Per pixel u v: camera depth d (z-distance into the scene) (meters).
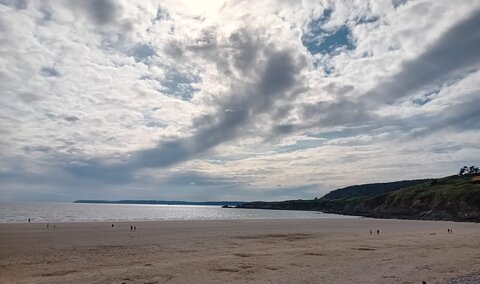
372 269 21.98
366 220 93.06
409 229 59.66
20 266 22.75
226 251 30.25
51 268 22.11
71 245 33.06
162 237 40.88
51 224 58.28
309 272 21.06
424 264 23.84
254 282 18.44
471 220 89.88
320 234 47.62
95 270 21.47
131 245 33.59
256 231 51.00
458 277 19.09
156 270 21.45
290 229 55.78
